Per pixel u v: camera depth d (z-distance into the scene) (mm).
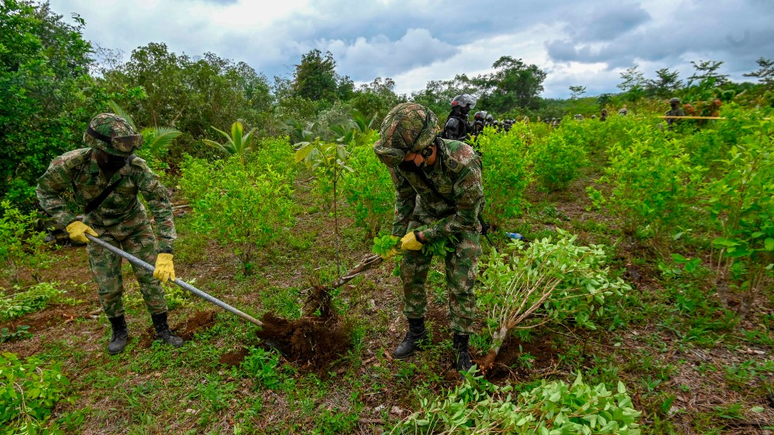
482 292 3457
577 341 3145
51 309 4406
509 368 2838
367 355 3176
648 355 2926
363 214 5449
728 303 3529
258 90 24562
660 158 4141
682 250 4559
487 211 5516
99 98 8172
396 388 2785
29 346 3684
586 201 7016
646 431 2301
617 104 30438
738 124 6426
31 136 7234
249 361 2969
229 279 4879
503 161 5262
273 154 11023
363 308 3893
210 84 15977
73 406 2822
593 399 1862
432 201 2697
